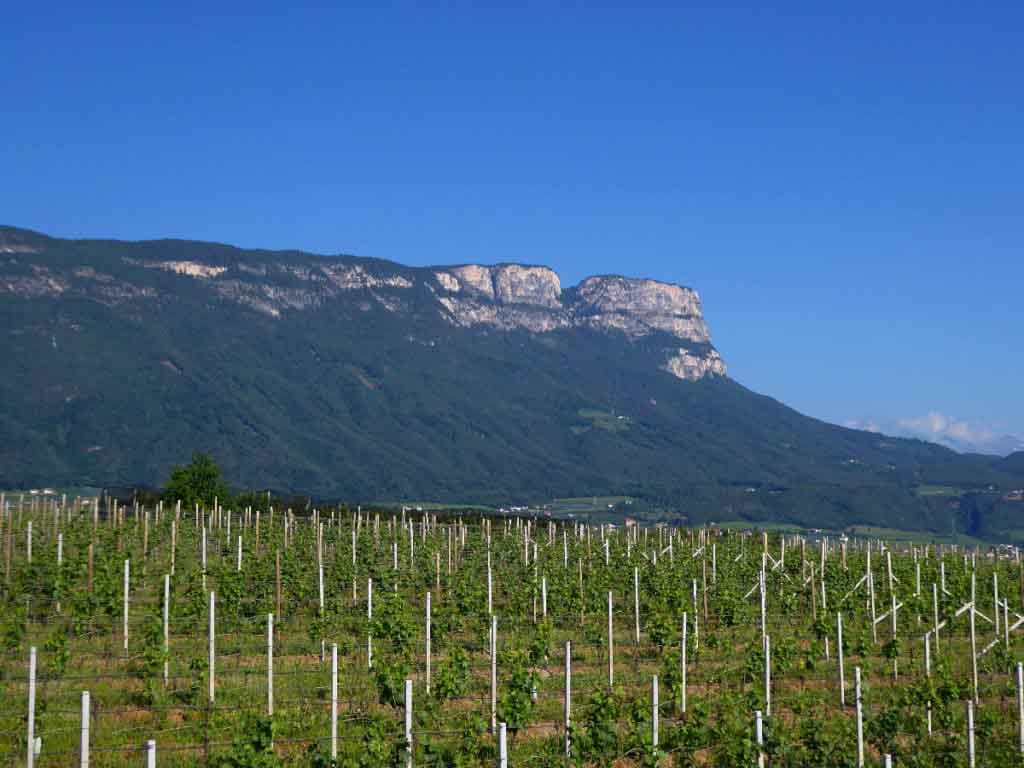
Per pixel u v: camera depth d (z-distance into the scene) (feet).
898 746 78.02
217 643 99.50
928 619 134.00
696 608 118.73
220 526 170.81
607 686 88.84
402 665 81.92
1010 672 107.34
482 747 70.28
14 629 88.79
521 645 106.93
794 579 147.64
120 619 103.91
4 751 66.23
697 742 73.97
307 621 112.16
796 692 94.12
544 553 161.38
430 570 141.49
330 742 69.97
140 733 71.10
